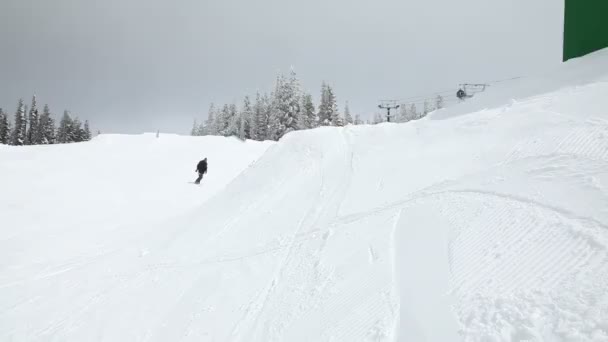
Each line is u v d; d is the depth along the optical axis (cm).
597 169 515
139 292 801
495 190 569
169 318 659
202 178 2195
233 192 1323
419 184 751
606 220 396
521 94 1047
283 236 820
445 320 357
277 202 1055
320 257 637
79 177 2078
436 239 509
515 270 382
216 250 898
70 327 723
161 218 1555
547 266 367
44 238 1334
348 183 955
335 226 734
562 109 810
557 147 638
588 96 830
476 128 920
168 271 862
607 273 326
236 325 558
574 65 1116
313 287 556
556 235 406
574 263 356
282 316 526
